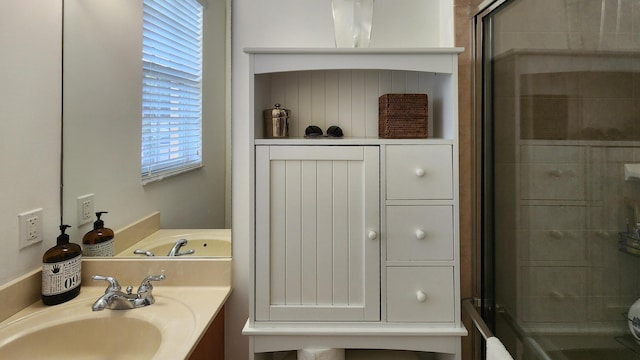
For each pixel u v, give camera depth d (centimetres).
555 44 100
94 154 138
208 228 142
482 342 135
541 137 105
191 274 138
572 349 96
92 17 138
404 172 118
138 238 140
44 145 126
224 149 143
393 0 142
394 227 118
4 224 110
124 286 136
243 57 142
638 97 80
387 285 118
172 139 142
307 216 118
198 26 142
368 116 142
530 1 108
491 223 132
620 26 83
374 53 118
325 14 142
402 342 117
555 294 101
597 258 90
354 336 117
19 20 114
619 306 86
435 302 118
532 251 110
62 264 121
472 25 137
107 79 140
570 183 96
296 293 119
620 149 84
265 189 118
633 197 82
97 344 112
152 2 142
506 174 123
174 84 143
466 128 140
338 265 118
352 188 118
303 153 117
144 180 141
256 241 118
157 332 106
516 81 116
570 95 96
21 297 115
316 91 142
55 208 132
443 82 127
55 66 131
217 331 133
